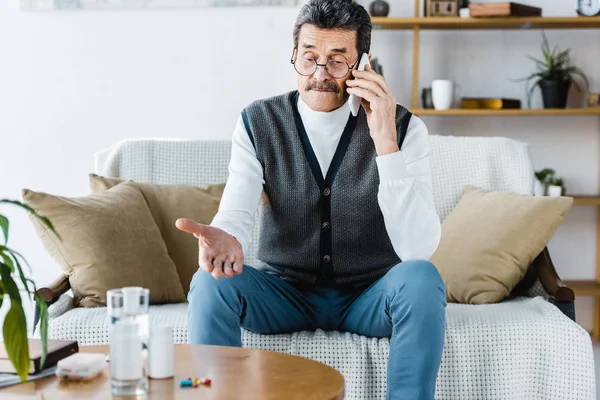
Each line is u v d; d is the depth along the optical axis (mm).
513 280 2262
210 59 3426
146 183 2490
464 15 3299
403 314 1643
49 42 3416
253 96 3439
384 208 1804
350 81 1849
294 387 1188
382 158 1807
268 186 1957
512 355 1917
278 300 1866
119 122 3447
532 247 2273
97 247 2133
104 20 3412
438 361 1626
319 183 1926
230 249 1582
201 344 1520
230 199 1891
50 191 3477
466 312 2027
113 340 1150
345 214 1918
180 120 3449
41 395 1143
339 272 1938
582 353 1917
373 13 3295
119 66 3430
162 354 1234
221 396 1142
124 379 1144
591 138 3504
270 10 3404
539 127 3502
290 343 1880
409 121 1960
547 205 2307
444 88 3268
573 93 3438
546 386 1925
